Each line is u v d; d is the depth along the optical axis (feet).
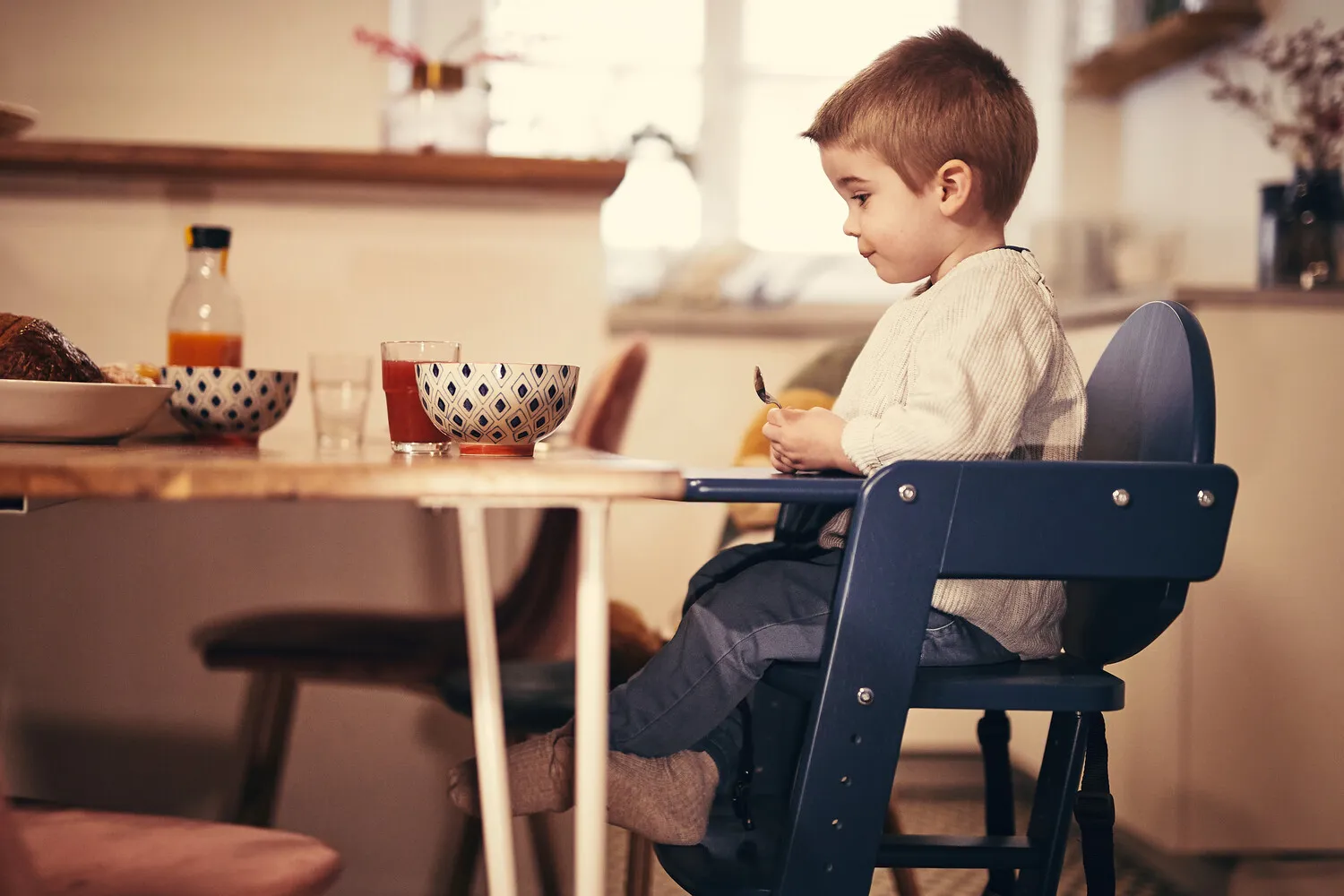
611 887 5.41
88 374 3.32
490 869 2.43
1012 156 3.84
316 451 3.32
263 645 4.16
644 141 9.55
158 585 4.55
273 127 5.50
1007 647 3.34
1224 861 5.72
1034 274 3.59
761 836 3.41
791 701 3.85
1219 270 8.31
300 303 5.08
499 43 9.35
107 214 5.00
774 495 2.73
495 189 5.10
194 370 3.63
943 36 4.00
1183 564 2.84
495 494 2.16
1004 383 3.29
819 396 6.55
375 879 4.58
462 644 4.18
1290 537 5.63
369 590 4.58
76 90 5.39
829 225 9.70
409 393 3.29
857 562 2.78
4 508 2.16
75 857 2.39
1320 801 5.61
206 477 2.06
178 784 4.57
